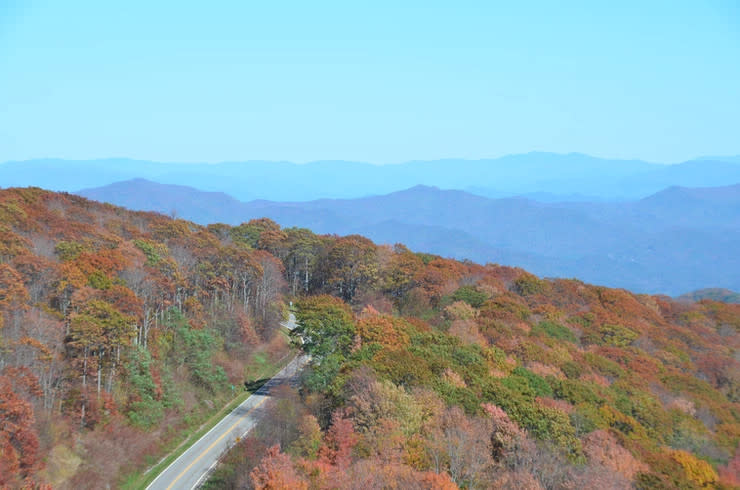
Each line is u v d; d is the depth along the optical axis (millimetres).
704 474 60531
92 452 55594
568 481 50062
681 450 64125
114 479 55031
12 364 53438
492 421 56906
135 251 83125
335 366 66000
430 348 72438
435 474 44500
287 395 68688
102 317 62812
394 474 45062
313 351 71188
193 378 75438
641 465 56844
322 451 51250
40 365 55531
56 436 53750
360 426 53625
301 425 56156
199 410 71375
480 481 49375
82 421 57500
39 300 65062
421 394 57344
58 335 59938
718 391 93688
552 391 71250
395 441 50875
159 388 67750
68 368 59781
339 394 58469
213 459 60312
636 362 95688
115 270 73062
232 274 95625
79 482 51938
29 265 64500
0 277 58688
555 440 56625
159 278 77875
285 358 93125
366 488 43750
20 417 48844
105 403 60781
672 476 56938
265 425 62562
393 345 71375
